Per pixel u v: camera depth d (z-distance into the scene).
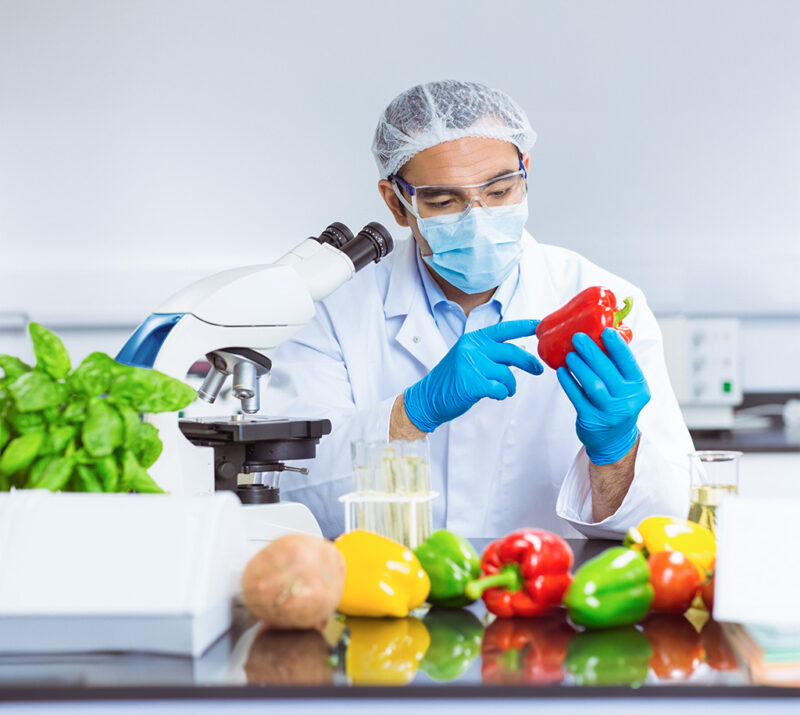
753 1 3.41
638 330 1.92
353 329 2.02
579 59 3.45
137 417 1.06
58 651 0.93
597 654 0.93
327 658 0.91
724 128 3.46
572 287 2.04
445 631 1.01
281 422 1.43
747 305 3.47
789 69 3.44
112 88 3.51
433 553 1.10
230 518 0.99
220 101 3.51
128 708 0.84
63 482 1.02
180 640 0.92
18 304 3.51
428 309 2.00
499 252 1.77
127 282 3.53
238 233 3.56
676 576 1.04
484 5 3.43
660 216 3.51
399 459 1.17
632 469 1.57
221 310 1.34
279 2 3.46
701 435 3.18
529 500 1.95
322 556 0.98
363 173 3.53
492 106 1.76
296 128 3.52
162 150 3.53
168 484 1.28
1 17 3.48
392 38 3.46
